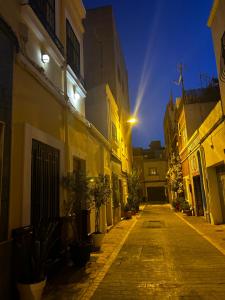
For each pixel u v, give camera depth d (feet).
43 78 21.94
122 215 66.33
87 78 76.54
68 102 28.17
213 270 20.65
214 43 37.70
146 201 163.63
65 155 26.50
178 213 75.56
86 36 79.61
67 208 24.09
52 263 20.57
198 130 52.60
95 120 56.85
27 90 19.39
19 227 16.58
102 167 44.24
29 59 19.85
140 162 171.42
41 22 23.26
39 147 20.84
